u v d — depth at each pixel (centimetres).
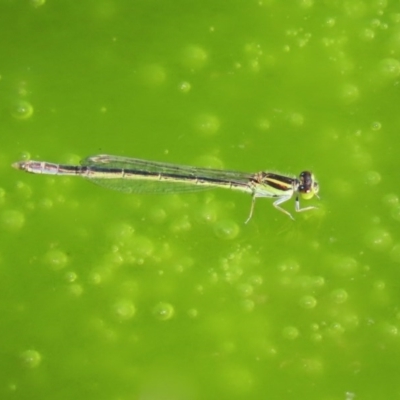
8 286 28
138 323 28
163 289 28
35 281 28
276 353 28
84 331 28
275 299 28
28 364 28
